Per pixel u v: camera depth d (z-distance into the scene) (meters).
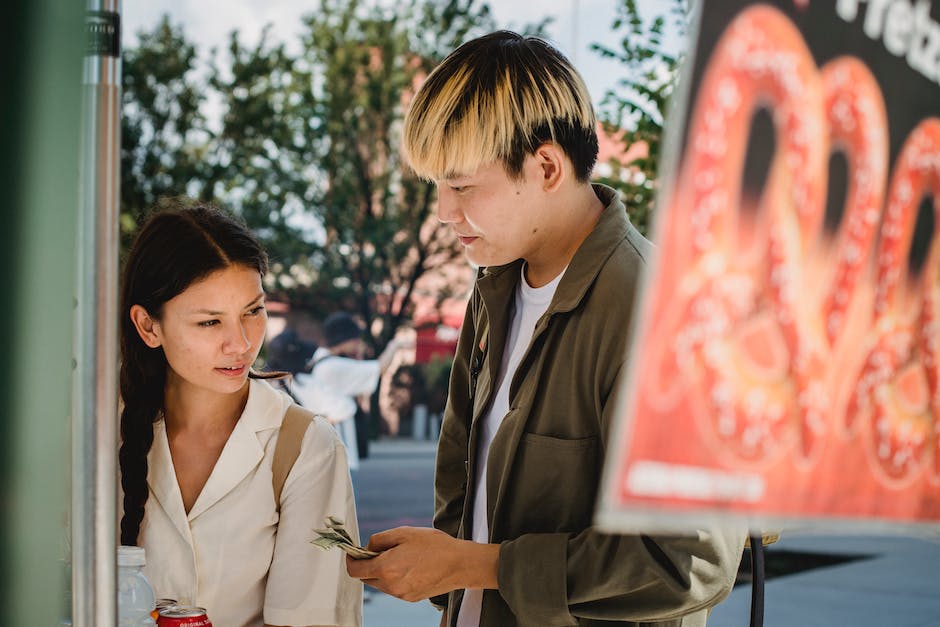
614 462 1.07
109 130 1.34
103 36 1.34
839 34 1.22
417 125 1.87
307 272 21.98
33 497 1.21
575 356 1.83
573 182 1.90
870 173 1.26
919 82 1.30
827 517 1.23
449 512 2.31
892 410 1.29
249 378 2.12
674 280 1.10
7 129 1.20
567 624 1.78
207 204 2.08
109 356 1.35
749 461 1.16
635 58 4.32
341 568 2.04
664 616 1.74
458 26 20.70
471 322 2.29
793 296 1.19
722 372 1.13
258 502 2.04
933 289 1.34
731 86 1.13
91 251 1.34
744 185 1.14
